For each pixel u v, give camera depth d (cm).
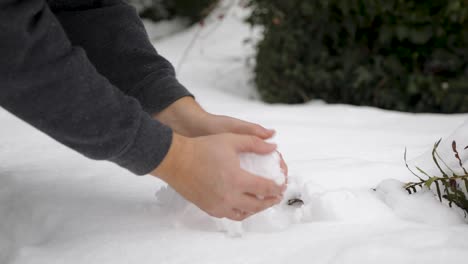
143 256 87
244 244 88
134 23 111
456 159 103
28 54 81
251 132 99
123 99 87
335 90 266
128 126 85
